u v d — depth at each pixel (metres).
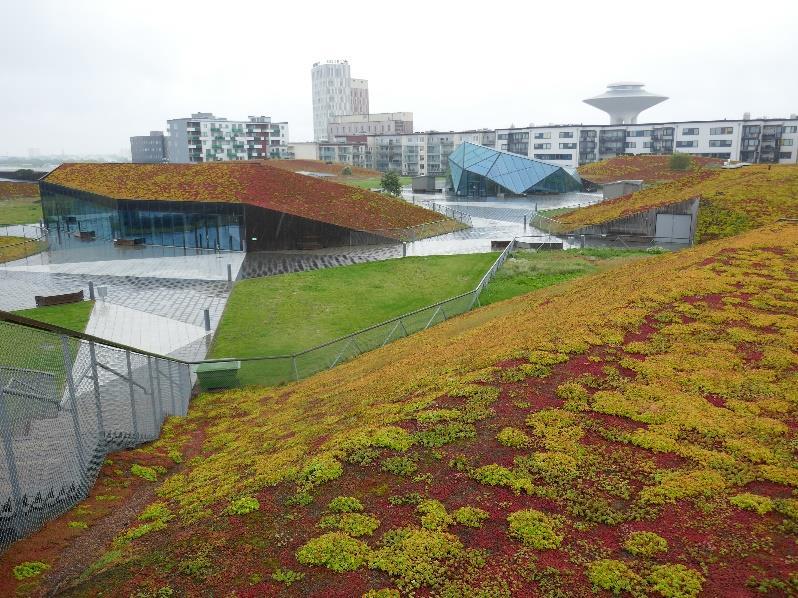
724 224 47.69
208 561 11.02
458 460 13.16
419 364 20.97
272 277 44.78
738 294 22.58
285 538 11.41
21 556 11.94
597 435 13.73
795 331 18.59
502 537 10.75
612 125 135.38
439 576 9.99
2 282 44.53
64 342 14.02
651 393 15.26
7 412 12.55
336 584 10.08
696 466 12.25
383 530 11.30
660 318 20.52
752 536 10.09
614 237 53.81
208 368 25.31
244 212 53.66
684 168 98.00
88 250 57.12
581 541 10.44
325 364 27.36
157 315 35.94
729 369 16.41
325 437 15.91
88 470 15.20
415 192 108.88
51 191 66.69
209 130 163.62
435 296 38.53
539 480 12.24
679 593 9.00
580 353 18.17
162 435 19.89
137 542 12.46
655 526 10.62
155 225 57.88
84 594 10.55
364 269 46.41
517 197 95.94
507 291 36.28
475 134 154.75
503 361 18.20
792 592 8.83
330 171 132.00
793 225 37.22
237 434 19.45
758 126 123.62
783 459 12.18
